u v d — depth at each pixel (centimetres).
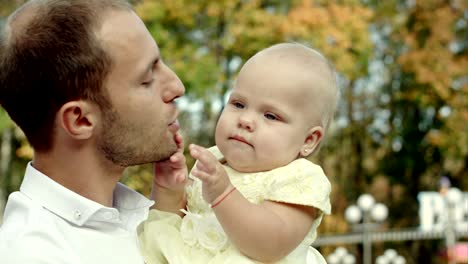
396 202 2161
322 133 231
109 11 199
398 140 2097
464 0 1930
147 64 203
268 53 230
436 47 1888
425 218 1436
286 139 221
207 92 1406
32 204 202
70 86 193
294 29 1497
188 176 245
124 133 202
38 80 194
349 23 1561
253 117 222
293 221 207
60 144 202
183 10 1468
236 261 205
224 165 234
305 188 211
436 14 1914
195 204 231
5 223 205
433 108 1958
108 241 204
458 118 1880
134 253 209
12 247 189
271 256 204
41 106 197
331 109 236
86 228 204
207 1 1495
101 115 199
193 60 1425
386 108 2077
